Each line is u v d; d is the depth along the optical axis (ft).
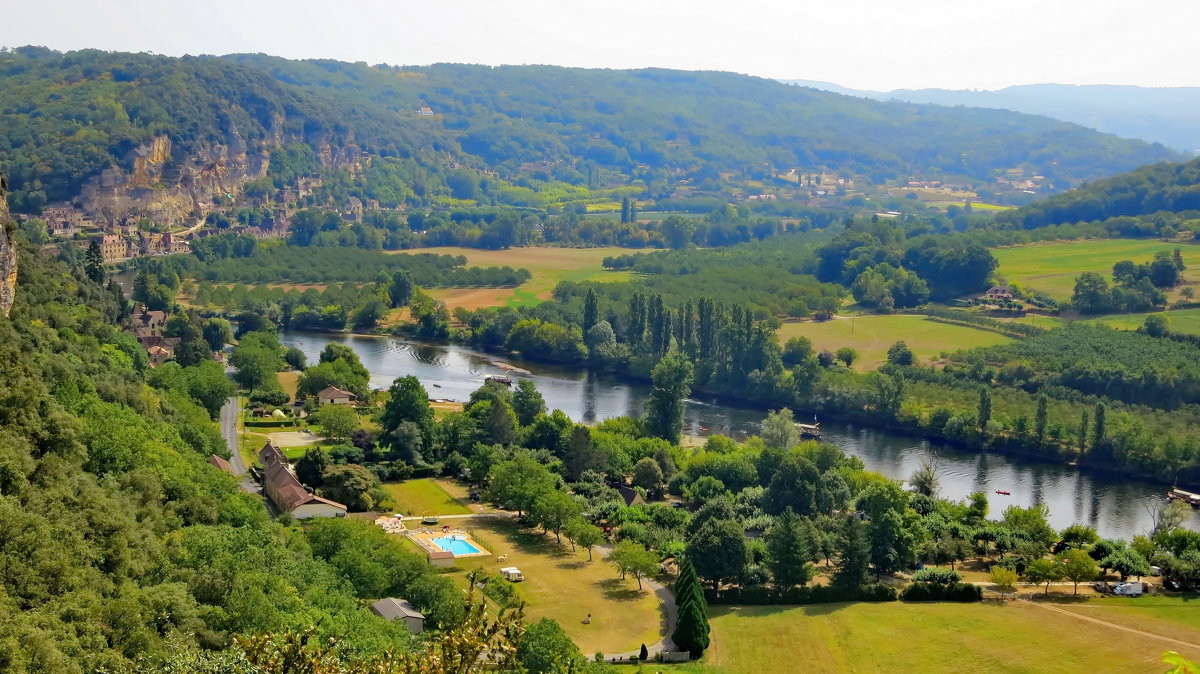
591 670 472.44
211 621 431.43
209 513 577.84
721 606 645.51
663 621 611.47
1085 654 581.12
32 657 331.77
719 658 568.41
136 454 590.55
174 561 480.23
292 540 599.16
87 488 491.31
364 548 594.65
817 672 556.10
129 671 341.21
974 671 559.79
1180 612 644.27
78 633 369.30
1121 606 652.48
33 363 618.03
